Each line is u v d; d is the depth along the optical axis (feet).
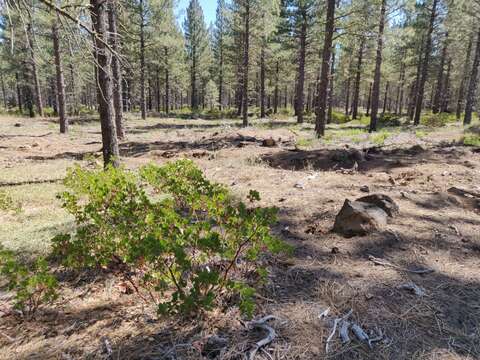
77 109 100.37
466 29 61.77
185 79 146.61
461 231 12.67
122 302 8.66
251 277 9.50
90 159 28.89
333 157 28.09
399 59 91.09
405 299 8.52
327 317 7.84
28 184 22.47
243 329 7.44
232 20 80.38
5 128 59.82
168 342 7.09
